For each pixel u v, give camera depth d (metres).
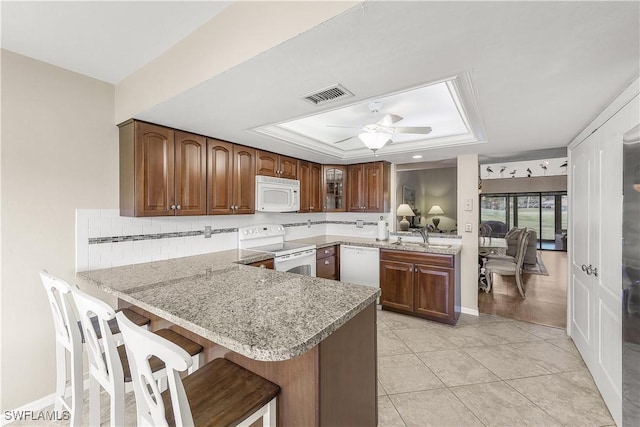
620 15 1.02
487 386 2.10
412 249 3.42
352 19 1.05
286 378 1.20
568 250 2.88
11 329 1.81
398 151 3.49
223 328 1.10
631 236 1.43
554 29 1.11
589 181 2.24
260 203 3.17
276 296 1.50
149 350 0.85
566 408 1.86
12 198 1.81
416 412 1.84
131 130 2.18
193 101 1.84
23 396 1.85
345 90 1.69
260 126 2.38
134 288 1.68
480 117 2.18
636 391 1.40
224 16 1.44
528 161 6.28
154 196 2.27
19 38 1.66
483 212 8.54
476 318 3.41
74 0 1.35
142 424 1.02
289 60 1.35
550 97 1.79
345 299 1.44
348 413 1.32
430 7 0.98
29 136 1.87
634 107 1.52
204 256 2.83
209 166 2.70
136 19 1.51
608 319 1.85
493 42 1.21
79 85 2.09
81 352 1.49
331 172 4.37
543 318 3.40
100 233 2.21
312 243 3.88
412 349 2.66
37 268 1.91
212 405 1.09
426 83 1.61
